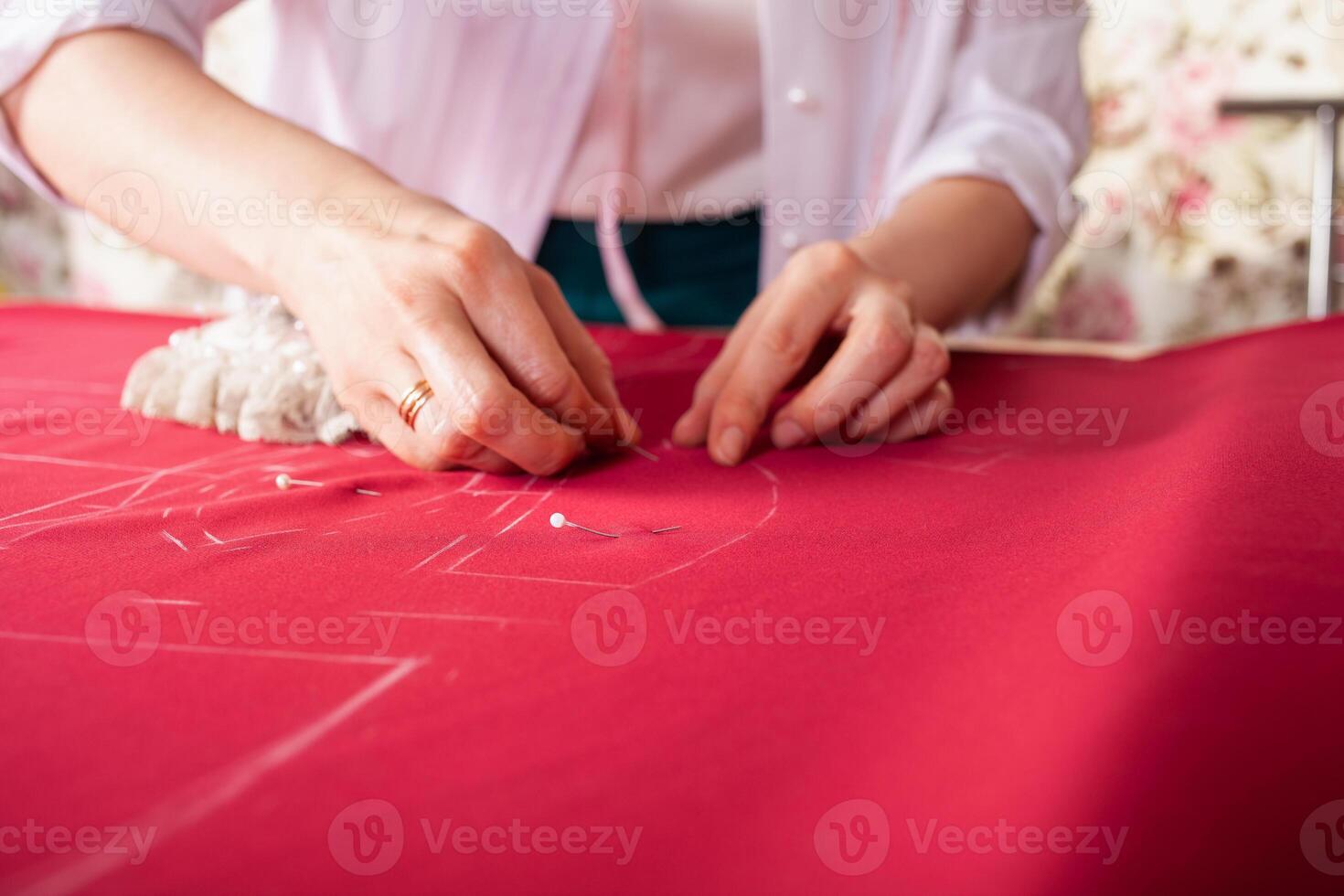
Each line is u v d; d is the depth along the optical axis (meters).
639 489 0.46
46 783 0.22
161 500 0.44
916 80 0.92
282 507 0.42
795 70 0.92
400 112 0.95
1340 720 0.22
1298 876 0.18
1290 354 0.62
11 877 0.19
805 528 0.39
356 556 0.36
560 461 0.47
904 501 0.43
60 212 2.24
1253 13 2.00
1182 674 0.23
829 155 0.96
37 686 0.26
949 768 0.22
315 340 0.53
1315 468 0.37
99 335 0.84
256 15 2.13
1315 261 1.96
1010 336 2.23
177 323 0.90
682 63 0.94
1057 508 0.41
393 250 0.50
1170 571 0.29
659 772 0.22
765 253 1.00
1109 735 0.22
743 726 0.24
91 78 0.63
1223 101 1.93
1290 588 0.27
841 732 0.24
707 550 0.37
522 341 0.48
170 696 0.26
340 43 0.93
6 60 0.63
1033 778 0.22
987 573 0.33
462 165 0.98
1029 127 0.86
